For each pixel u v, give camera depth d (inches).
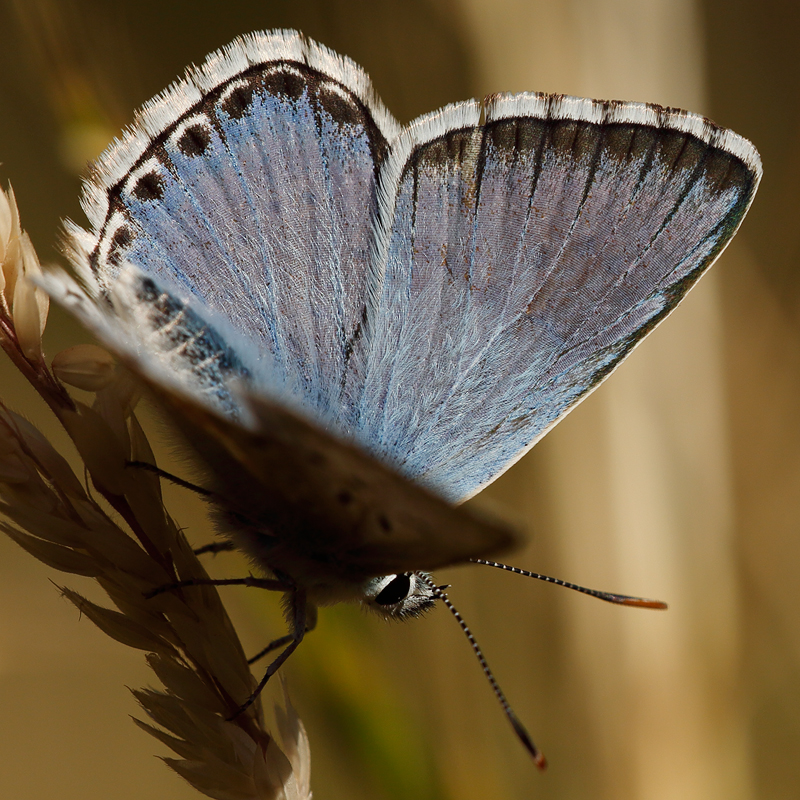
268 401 8.8
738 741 9.4
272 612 9.1
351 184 9.2
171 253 9.1
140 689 8.9
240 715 8.9
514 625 9.4
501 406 9.2
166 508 8.9
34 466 8.9
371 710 9.1
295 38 9.2
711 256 9.2
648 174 9.2
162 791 9.8
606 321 9.2
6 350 8.9
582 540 9.4
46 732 9.8
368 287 9.2
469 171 9.2
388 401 9.2
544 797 9.3
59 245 9.0
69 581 9.4
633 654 9.4
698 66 9.5
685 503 9.4
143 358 8.9
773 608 9.8
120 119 9.2
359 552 9.0
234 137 9.1
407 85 9.5
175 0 9.4
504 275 9.2
